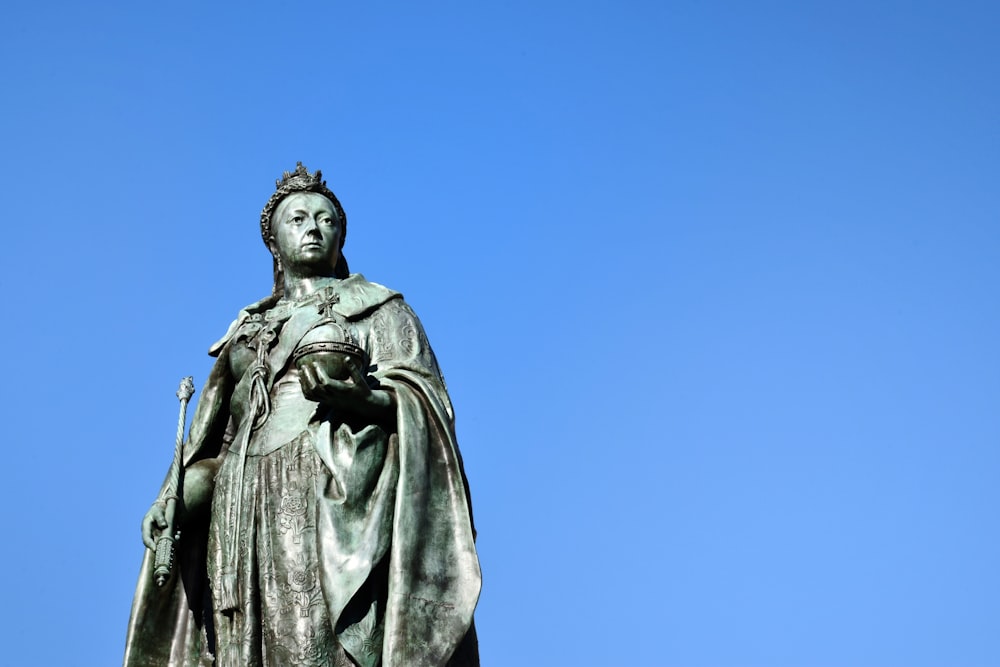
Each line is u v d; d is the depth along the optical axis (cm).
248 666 1306
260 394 1396
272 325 1437
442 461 1345
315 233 1488
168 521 1360
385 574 1302
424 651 1271
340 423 1351
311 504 1325
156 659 1360
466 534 1322
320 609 1292
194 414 1445
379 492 1323
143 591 1359
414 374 1396
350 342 1327
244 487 1353
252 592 1321
